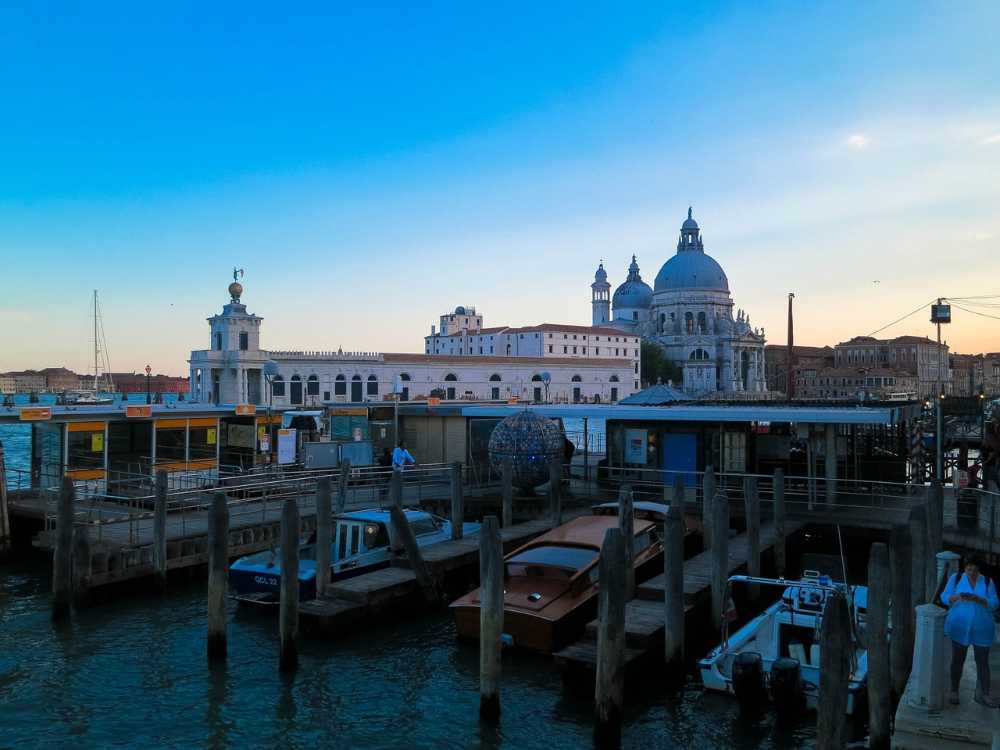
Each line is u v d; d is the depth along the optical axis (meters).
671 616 15.80
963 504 23.61
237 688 15.75
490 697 14.33
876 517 24.86
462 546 22.52
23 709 14.82
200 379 116.50
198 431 31.69
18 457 64.44
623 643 13.51
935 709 11.34
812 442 29.20
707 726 14.27
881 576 12.14
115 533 23.00
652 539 21.17
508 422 29.78
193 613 20.02
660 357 195.88
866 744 13.34
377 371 132.50
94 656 17.22
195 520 25.09
